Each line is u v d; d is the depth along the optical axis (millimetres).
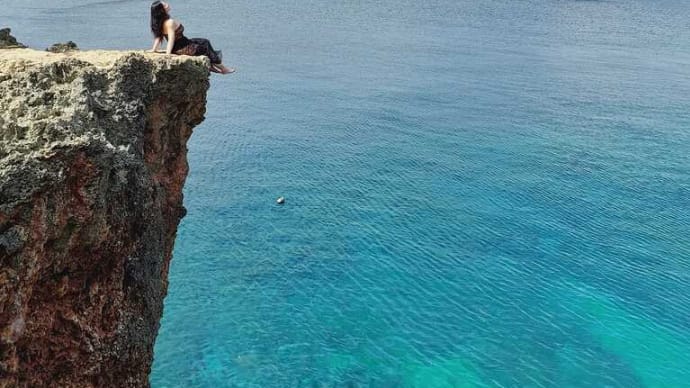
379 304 26047
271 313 25031
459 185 39094
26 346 8594
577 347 23734
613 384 21750
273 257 29438
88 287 9688
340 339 23672
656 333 24719
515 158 44312
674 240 32438
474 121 53000
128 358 10641
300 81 63812
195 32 87375
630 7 148750
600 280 28469
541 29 106938
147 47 69562
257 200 35656
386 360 22547
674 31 110875
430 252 30594
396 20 111062
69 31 77250
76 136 9008
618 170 42250
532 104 58719
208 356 22125
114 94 11680
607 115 55531
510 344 23750
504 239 32125
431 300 26500
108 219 9719
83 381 9602
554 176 41000
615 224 34125
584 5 149750
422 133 49406
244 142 45500
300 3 128750
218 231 31688
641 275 28969
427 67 72688
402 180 39625
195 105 15562
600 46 91500
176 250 29484
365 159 43156
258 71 67062
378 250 30594
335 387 20969
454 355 23000
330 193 37188
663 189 39125
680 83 68188
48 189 8414
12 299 7969
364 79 65875
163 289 14312
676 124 53062
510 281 28219
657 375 22312
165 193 14609
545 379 21875
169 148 14945
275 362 22078
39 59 10828
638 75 72125
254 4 122500
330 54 77625
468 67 73625
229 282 27062
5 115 9156
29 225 8164
